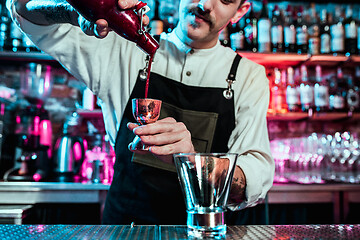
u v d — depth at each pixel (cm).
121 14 90
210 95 138
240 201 112
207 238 71
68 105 286
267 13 293
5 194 226
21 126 266
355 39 288
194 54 140
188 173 72
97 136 288
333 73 309
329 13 303
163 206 133
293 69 306
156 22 266
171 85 138
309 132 306
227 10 121
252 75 144
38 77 282
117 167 138
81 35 132
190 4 118
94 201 228
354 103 292
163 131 89
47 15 109
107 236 72
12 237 70
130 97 138
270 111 279
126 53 140
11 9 114
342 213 244
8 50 264
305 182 250
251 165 112
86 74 137
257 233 76
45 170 278
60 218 234
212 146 138
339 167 299
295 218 252
